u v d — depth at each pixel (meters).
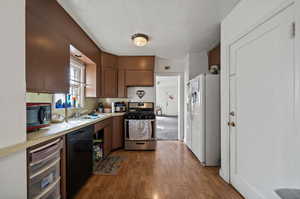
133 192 1.93
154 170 2.54
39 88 1.51
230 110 2.12
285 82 1.27
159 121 8.66
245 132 1.81
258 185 1.60
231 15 2.03
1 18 0.94
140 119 3.61
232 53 2.05
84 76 3.33
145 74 4.00
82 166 2.00
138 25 2.43
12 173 1.01
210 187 2.05
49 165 1.37
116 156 3.20
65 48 2.03
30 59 1.38
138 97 4.29
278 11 1.31
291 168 1.22
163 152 3.45
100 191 1.95
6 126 0.97
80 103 3.25
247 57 1.76
